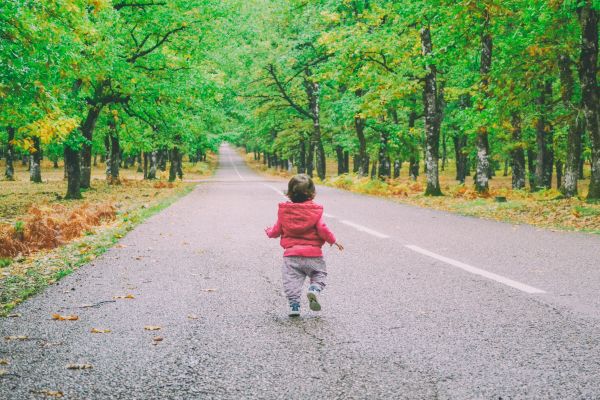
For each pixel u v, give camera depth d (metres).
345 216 12.38
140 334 3.90
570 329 3.89
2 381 3.03
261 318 4.32
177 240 8.77
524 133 24.41
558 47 13.66
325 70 21.06
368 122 28.11
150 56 19.95
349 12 25.86
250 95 35.53
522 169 25.44
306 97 37.31
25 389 2.92
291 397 2.80
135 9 20.09
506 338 3.71
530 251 7.34
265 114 38.53
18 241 8.16
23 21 9.27
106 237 9.08
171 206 15.41
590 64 13.70
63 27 11.23
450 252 7.37
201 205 15.76
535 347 3.52
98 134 27.28
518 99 15.07
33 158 37.00
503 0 13.90
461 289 5.20
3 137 37.91
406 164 71.50
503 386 2.91
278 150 52.22
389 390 2.88
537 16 12.91
